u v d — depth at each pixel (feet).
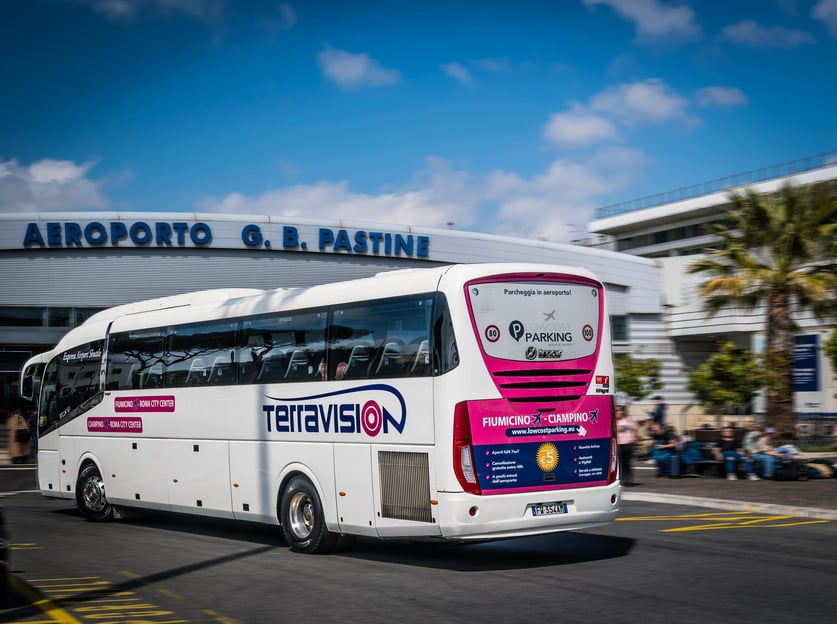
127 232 119.65
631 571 32.65
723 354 91.91
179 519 55.06
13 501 68.44
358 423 36.01
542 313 34.35
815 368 86.28
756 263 87.61
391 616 25.71
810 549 37.76
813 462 71.82
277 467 40.14
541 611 26.08
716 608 26.18
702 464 72.84
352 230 126.11
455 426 32.22
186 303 48.19
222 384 43.73
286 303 40.52
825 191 85.10
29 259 118.42
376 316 35.78
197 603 28.09
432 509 32.65
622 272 143.54
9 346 121.39
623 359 105.81
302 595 29.09
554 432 34.06
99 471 52.85
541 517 33.40
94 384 53.72
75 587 31.14
